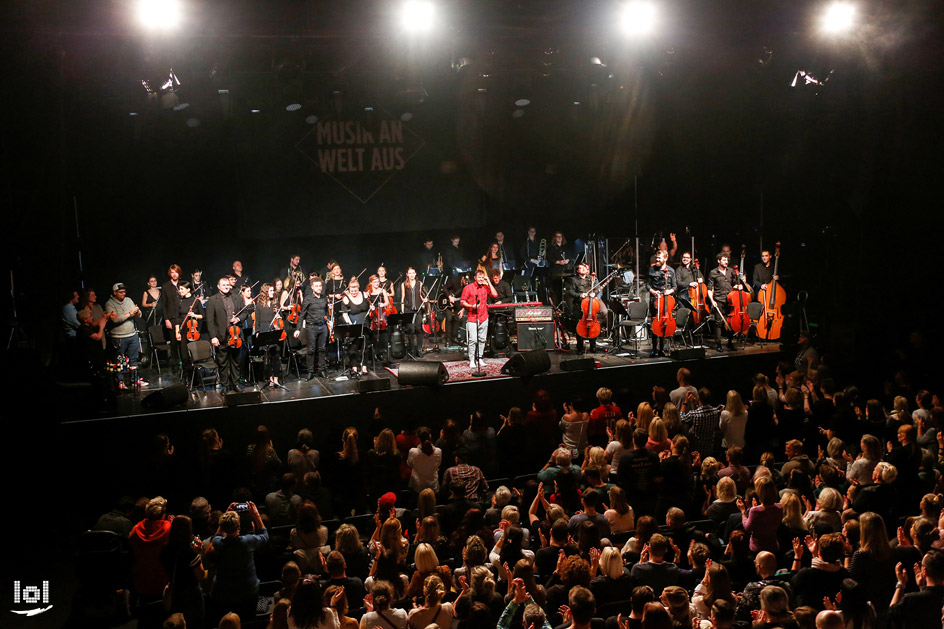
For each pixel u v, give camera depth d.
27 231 13.76
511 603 5.87
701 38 14.58
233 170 17.19
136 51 12.80
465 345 17.00
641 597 5.70
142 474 12.05
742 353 15.11
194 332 14.13
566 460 9.04
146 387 13.95
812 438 11.30
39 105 13.44
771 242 18.56
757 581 6.87
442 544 7.88
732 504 8.12
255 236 17.42
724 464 11.01
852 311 16.98
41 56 13.07
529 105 18.83
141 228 17.05
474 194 18.91
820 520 7.62
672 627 5.55
